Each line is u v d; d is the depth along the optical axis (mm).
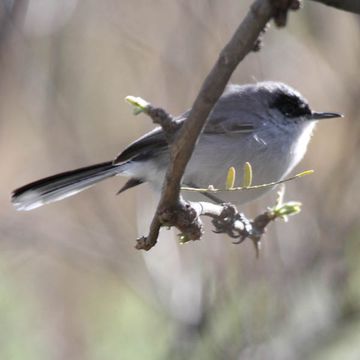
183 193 9219
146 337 12383
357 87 11438
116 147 13000
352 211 10789
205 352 10609
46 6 11781
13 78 11773
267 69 11492
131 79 12727
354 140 11180
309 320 10695
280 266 10445
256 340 10477
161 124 4469
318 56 11742
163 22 12289
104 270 13000
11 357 12242
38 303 13008
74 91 12820
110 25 12672
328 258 10641
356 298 10742
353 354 10766
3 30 10891
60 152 12766
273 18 3711
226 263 10562
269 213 6336
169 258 11016
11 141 13242
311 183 10883
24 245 12820
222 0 11492
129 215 12672
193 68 11641
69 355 12602
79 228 12664
